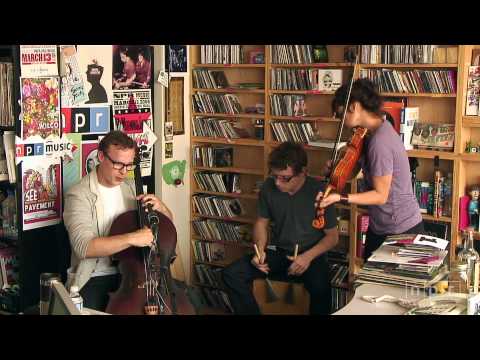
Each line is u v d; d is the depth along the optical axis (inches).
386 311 93.0
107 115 175.2
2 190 173.9
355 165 138.7
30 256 161.3
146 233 129.0
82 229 133.2
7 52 167.3
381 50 167.0
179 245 203.5
